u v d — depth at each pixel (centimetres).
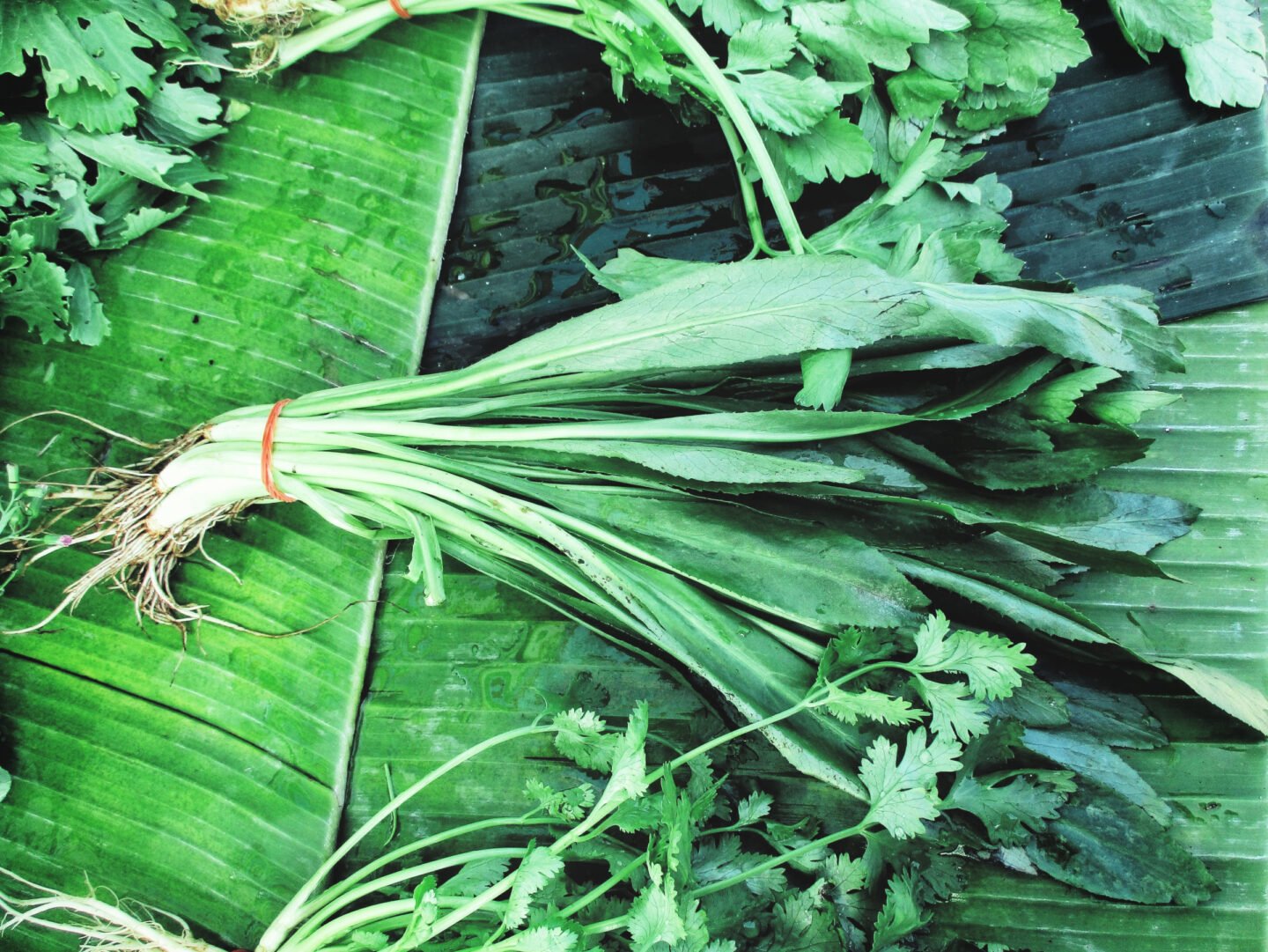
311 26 36
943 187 35
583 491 32
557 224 39
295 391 36
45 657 35
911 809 30
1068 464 31
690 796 32
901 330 29
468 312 39
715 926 31
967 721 29
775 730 31
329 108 37
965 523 30
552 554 33
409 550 37
